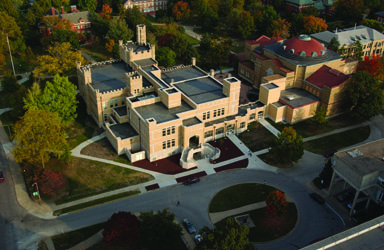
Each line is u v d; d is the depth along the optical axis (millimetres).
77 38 187750
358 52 165500
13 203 98062
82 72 131875
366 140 127250
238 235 73812
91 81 131625
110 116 126000
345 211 97562
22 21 194250
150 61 144750
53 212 95500
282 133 112000
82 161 113125
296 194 103250
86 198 100250
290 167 114000
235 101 126375
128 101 118500
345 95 136750
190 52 174500
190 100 120062
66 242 87000
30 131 100250
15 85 146750
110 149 118625
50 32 194500
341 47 168625
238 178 109062
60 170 109125
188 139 116000
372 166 93188
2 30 168875
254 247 80500
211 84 134500
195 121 117688
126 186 104750
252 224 92812
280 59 147750
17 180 106062
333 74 137250
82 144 120562
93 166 111375
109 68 144000
